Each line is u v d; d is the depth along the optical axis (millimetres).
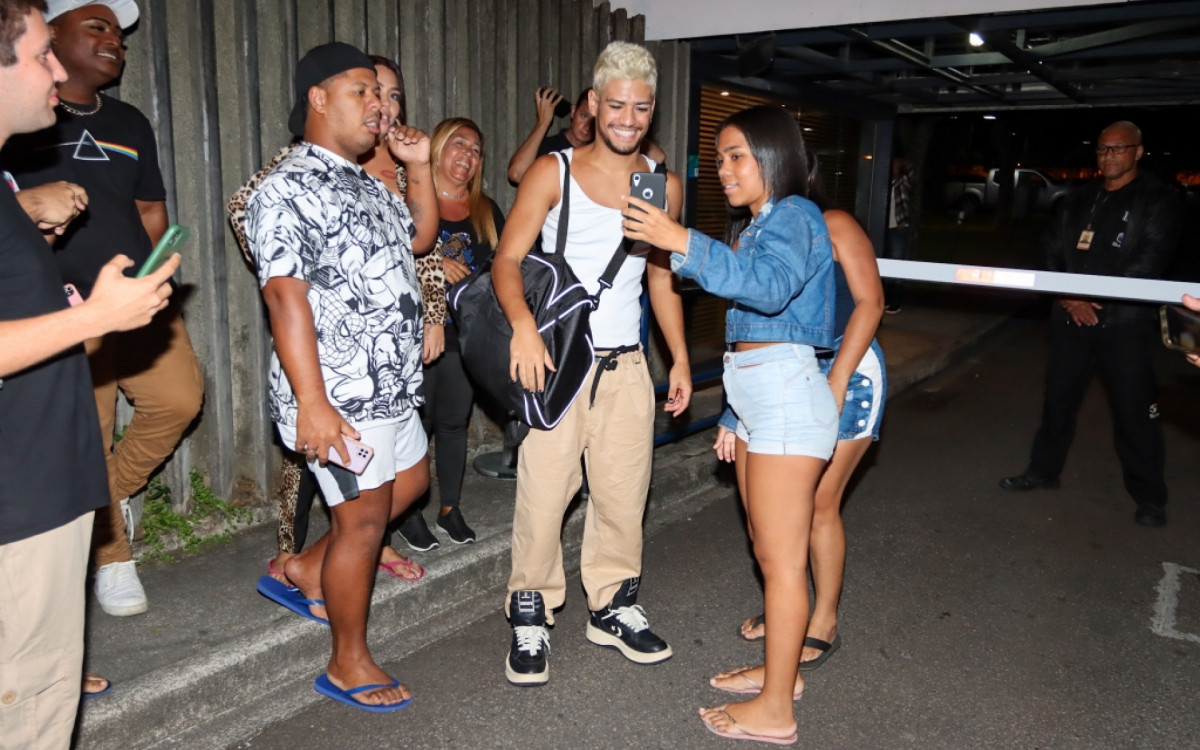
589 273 3053
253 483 4270
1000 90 7496
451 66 4844
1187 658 3553
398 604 3619
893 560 4500
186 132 3826
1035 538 4832
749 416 2771
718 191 6844
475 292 3061
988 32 5418
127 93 3604
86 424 1997
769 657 2852
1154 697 3262
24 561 1867
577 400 3096
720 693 3232
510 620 3328
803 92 7141
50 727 1985
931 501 5414
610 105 2857
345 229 2635
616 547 3385
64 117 3086
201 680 2934
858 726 3047
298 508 3553
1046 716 3127
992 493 5582
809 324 2725
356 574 2898
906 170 7652
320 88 2645
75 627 2004
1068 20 4891
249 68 3920
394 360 2779
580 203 3000
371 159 3541
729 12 5672
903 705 3180
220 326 3986
